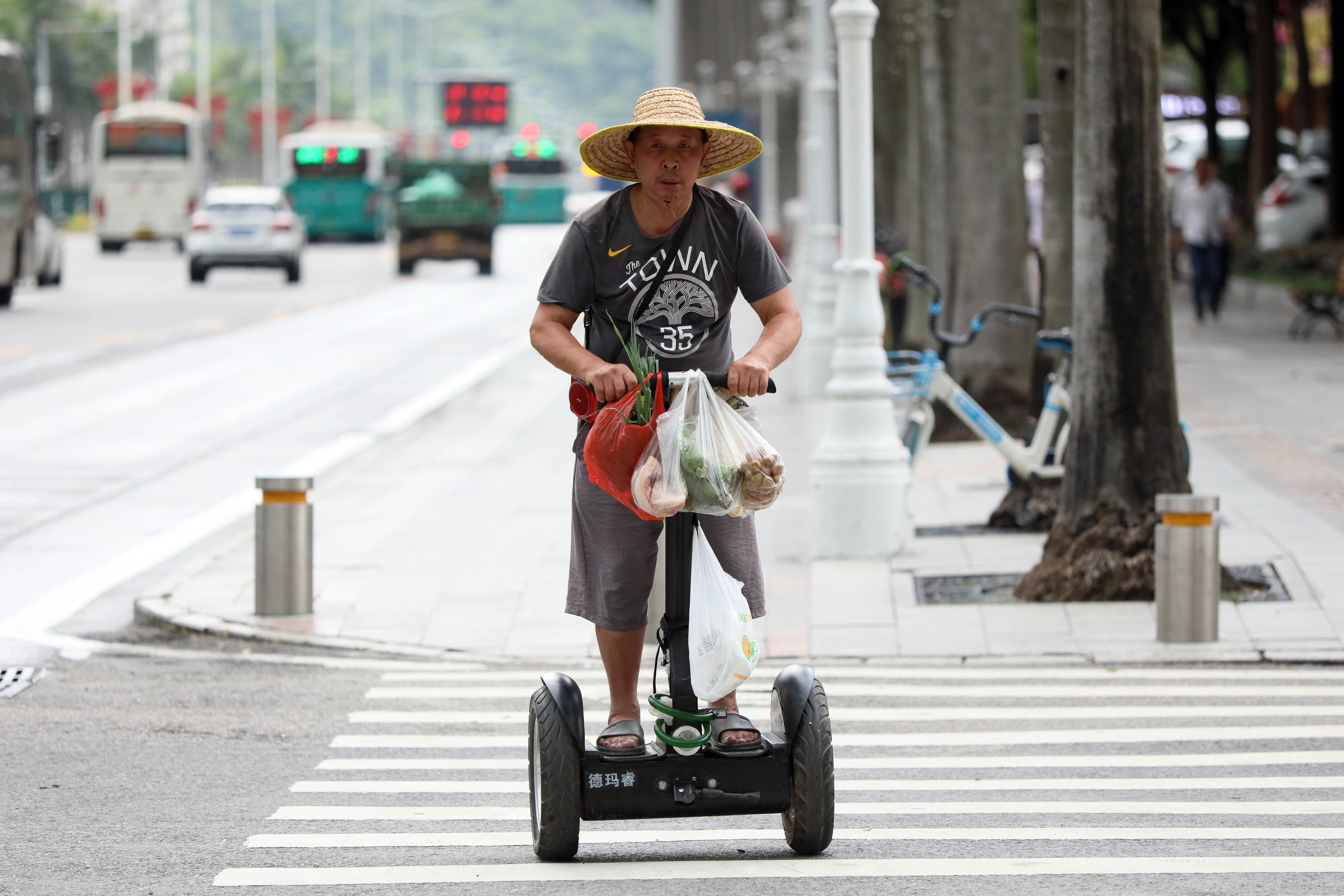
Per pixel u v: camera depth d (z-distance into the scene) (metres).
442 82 149.88
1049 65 25.02
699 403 9.99
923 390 23.44
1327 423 32.06
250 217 80.50
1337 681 16.53
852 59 22.77
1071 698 16.03
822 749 10.72
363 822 12.20
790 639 18.64
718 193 10.35
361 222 122.25
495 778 13.48
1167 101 116.00
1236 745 14.17
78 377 44.44
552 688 10.82
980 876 10.64
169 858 11.29
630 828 12.09
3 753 14.25
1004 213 31.25
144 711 15.85
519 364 48.72
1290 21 84.81
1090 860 10.98
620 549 10.53
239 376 45.31
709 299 10.34
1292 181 70.00
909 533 22.78
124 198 107.88
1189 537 17.89
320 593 21.11
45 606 20.91
